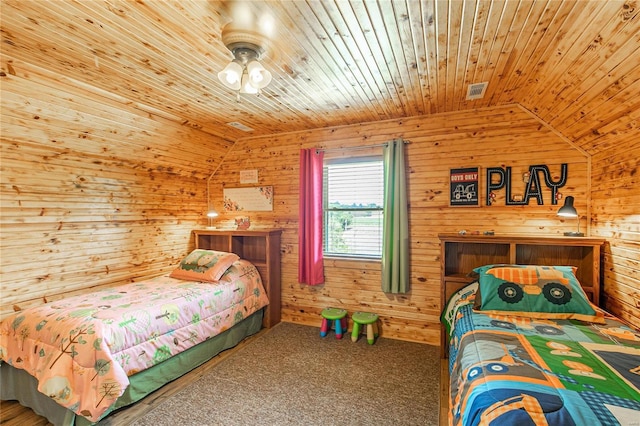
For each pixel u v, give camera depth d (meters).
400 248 3.16
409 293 3.24
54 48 1.82
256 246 3.99
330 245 3.73
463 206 3.02
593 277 2.36
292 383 2.41
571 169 2.67
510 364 1.35
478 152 2.97
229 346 3.03
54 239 2.67
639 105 1.74
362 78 2.28
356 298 3.49
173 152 3.50
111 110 2.60
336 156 3.57
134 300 2.50
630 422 0.96
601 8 1.35
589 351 1.47
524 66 2.04
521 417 1.00
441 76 2.24
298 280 3.69
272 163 3.91
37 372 1.91
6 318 2.25
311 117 3.23
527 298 2.04
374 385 2.37
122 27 1.62
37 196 2.54
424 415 2.02
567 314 1.93
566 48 1.73
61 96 2.25
